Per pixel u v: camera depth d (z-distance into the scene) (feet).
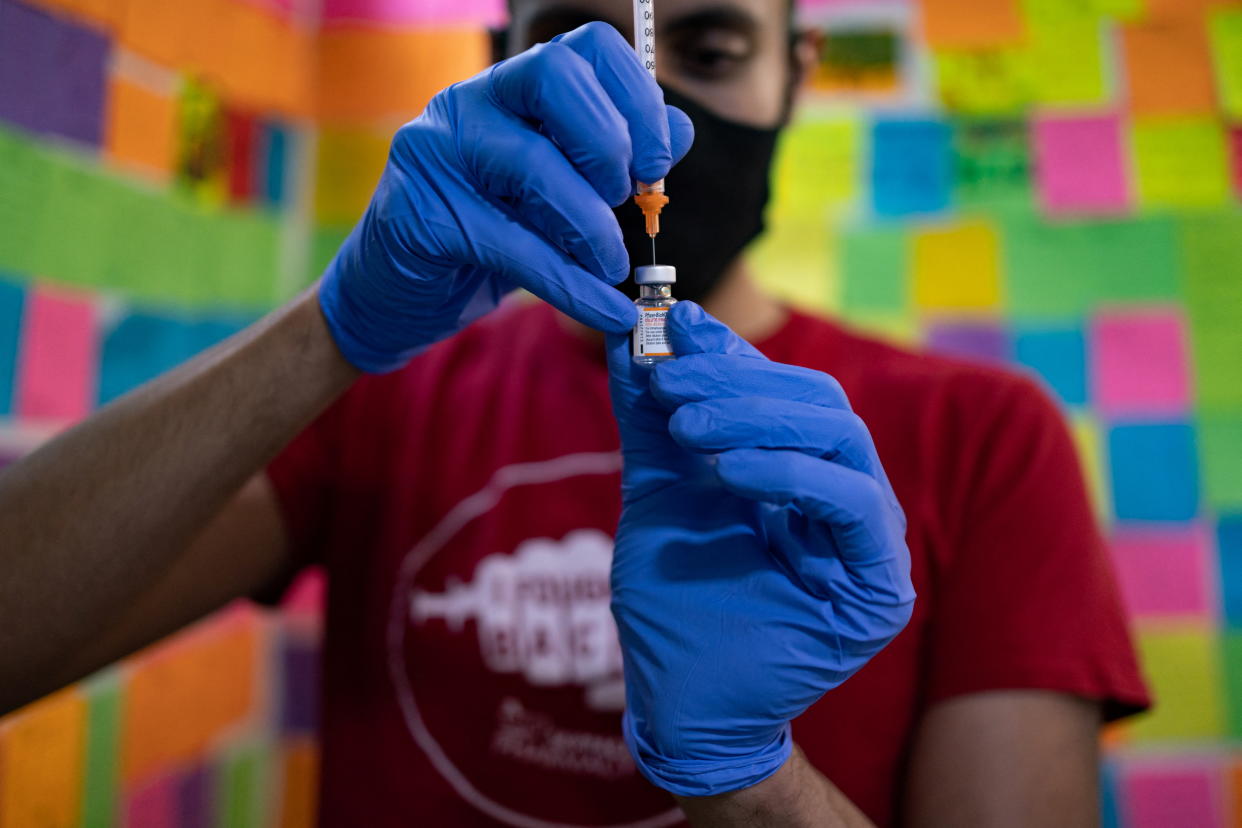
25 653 2.34
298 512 3.52
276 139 6.86
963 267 7.09
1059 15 7.16
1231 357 6.77
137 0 5.32
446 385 3.75
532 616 3.28
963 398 3.28
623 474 2.48
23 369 4.44
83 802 4.91
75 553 2.32
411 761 3.25
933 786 2.74
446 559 3.39
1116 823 6.52
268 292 6.77
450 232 2.20
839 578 2.17
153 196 5.51
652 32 2.34
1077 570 2.89
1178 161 6.95
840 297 7.16
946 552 3.08
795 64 3.64
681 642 2.26
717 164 3.13
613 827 3.10
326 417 3.68
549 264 2.19
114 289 5.15
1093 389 6.88
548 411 3.55
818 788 2.38
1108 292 6.95
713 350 2.23
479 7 7.27
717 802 2.28
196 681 6.09
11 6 4.38
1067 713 2.73
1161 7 7.08
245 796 6.62
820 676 2.20
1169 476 6.73
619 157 2.09
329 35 7.30
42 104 4.58
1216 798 6.47
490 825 3.15
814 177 7.26
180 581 3.00
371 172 7.23
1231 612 6.57
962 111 7.20
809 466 2.04
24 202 4.45
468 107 2.21
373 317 2.43
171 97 5.69
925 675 3.04
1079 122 7.07
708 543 2.33
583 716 3.19
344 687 3.44
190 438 2.37
